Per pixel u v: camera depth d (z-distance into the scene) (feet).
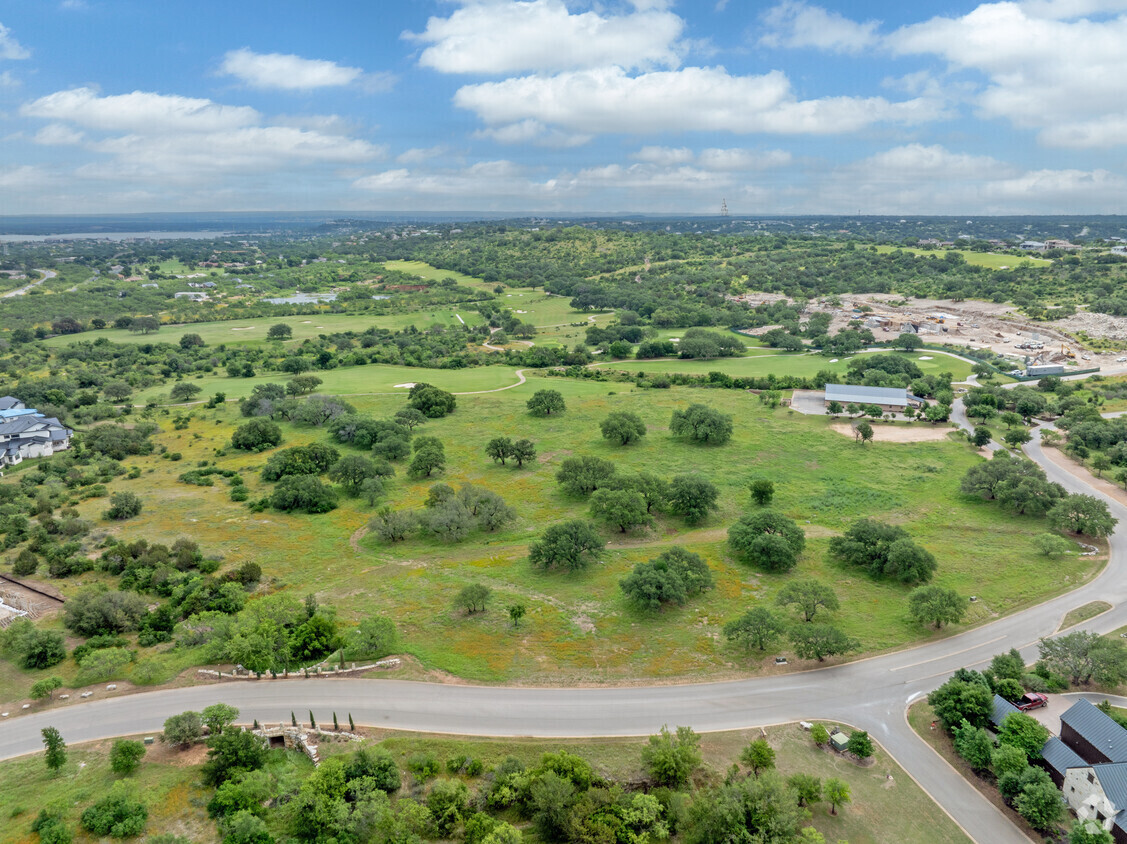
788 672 265.13
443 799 201.57
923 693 252.62
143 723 240.12
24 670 269.03
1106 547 361.71
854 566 348.38
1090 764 210.18
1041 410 593.01
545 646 281.95
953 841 193.77
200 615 298.35
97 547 372.99
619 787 205.57
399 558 367.25
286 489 431.84
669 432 554.46
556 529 352.28
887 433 549.54
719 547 370.53
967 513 407.03
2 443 519.19
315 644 276.82
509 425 581.12
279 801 208.13
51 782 212.23
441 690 255.70
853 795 208.13
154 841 184.75
